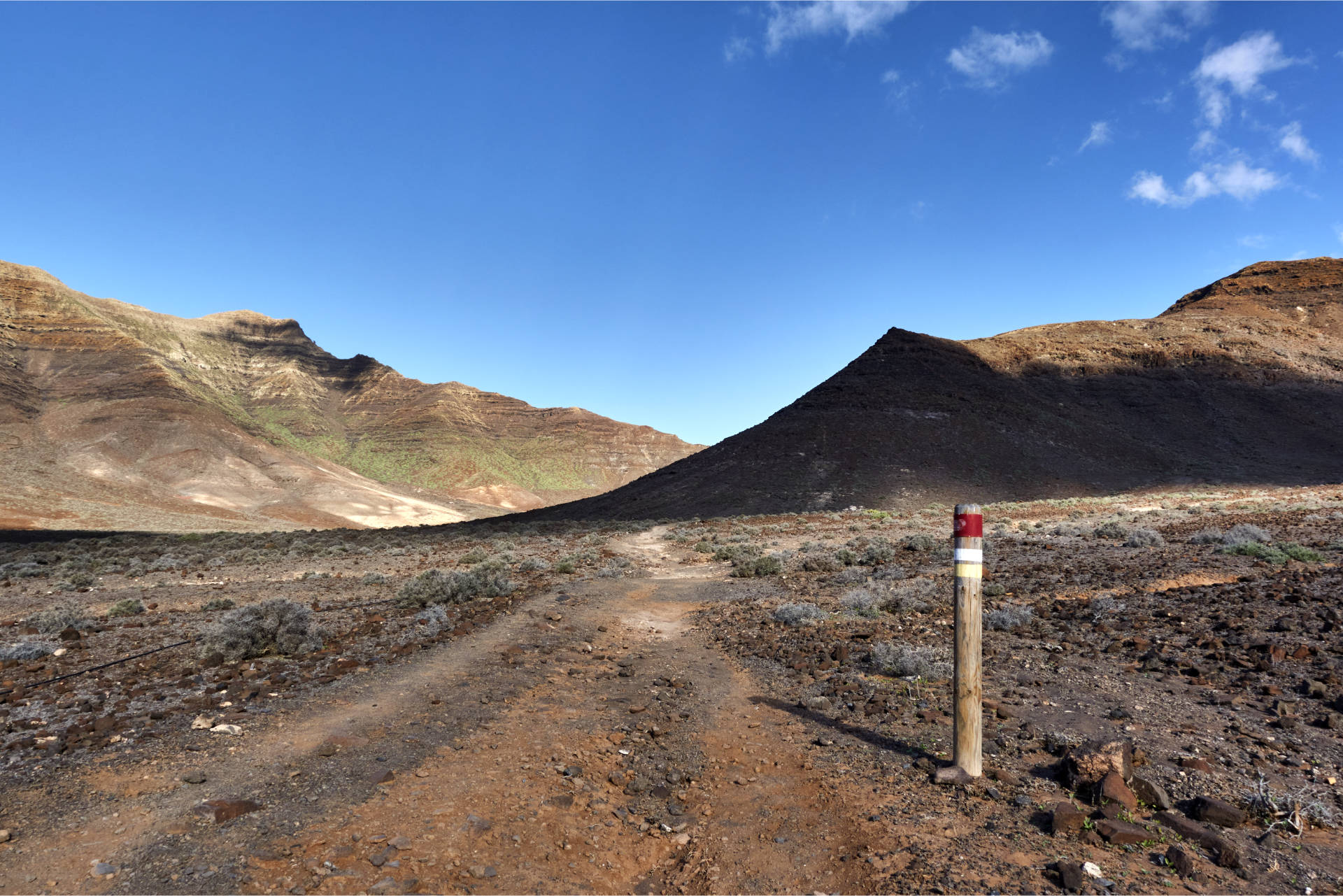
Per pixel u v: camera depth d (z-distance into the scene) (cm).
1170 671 804
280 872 410
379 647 1088
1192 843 431
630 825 521
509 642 1132
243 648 1002
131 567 2952
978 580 557
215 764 584
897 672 879
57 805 498
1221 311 16088
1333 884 383
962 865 418
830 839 476
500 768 596
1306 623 928
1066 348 12912
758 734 710
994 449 8900
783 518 5369
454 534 5425
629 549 3334
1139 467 9138
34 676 920
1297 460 9425
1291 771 534
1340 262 17088
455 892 404
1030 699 736
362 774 566
